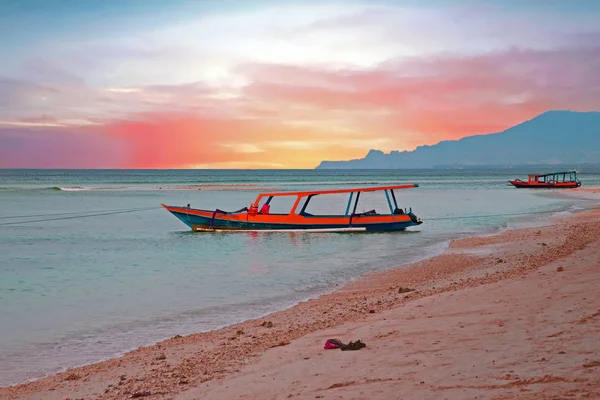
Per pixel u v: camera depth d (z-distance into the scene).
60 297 19.05
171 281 21.97
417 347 10.02
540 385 7.32
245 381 9.15
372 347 10.40
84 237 38.16
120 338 14.09
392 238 36.69
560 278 15.33
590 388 7.03
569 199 75.75
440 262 25.02
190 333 14.38
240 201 76.94
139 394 9.05
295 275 23.12
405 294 16.92
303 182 154.75
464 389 7.48
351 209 65.50
